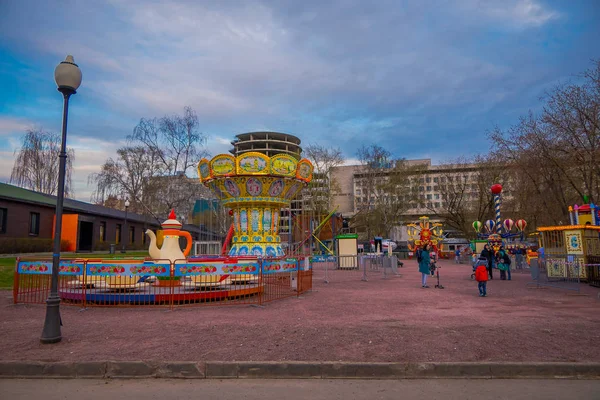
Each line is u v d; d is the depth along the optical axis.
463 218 51.78
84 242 37.19
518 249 28.27
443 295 13.26
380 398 4.86
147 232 13.12
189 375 5.73
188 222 40.44
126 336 7.47
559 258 17.98
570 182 26.20
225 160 17.62
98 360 5.93
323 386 5.32
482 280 12.85
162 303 10.82
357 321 8.80
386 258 23.17
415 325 8.31
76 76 7.76
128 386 5.38
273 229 18.72
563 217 29.52
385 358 6.01
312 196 54.03
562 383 5.37
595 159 23.14
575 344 6.71
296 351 6.41
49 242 31.36
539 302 11.62
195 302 11.05
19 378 5.75
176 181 34.53
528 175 29.11
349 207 100.44
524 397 4.86
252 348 6.60
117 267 10.78
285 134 85.69
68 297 11.17
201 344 6.86
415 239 37.31
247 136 86.06
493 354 6.18
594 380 5.51
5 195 27.92
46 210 32.88
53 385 5.43
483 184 46.38
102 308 10.53
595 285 15.62
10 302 11.66
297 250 33.28
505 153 32.97
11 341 7.17
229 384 5.43
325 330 7.86
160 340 7.15
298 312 10.00
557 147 25.27
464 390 5.12
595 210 20.91
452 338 7.14
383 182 58.66
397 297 12.77
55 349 6.61
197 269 10.81
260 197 17.95
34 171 42.47
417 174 58.22
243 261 13.29
